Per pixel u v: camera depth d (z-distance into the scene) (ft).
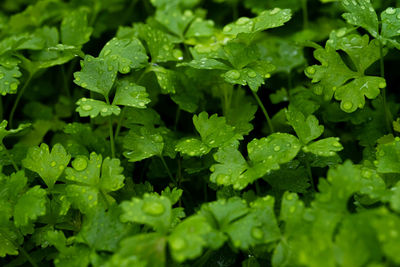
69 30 1.89
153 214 1.48
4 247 1.59
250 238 1.48
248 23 1.71
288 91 1.90
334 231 1.48
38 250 1.63
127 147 1.69
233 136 1.63
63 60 1.84
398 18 1.64
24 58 1.81
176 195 1.60
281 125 1.80
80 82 1.65
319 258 1.42
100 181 1.60
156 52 1.78
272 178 1.63
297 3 2.00
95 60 1.66
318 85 1.67
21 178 1.61
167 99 1.95
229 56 1.69
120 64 1.70
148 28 1.78
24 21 2.02
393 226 1.41
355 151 1.76
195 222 1.47
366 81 1.65
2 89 1.74
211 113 1.86
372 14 1.66
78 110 1.62
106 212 1.55
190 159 1.73
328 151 1.56
